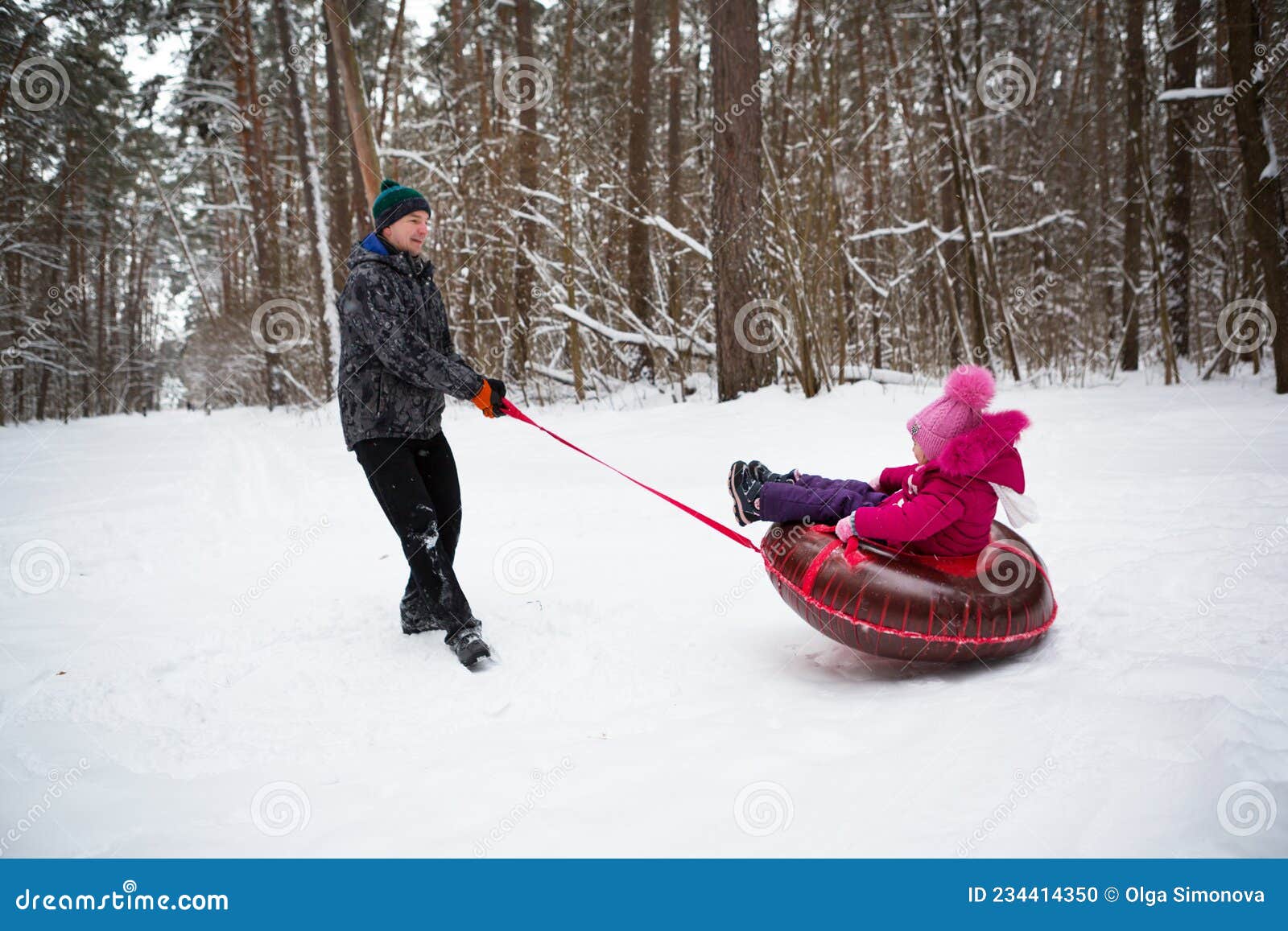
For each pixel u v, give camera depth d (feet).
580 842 7.06
